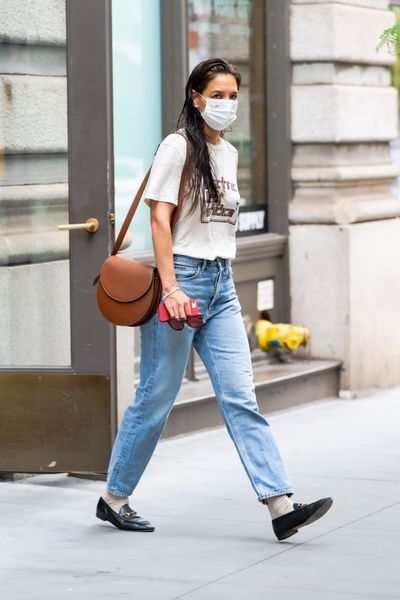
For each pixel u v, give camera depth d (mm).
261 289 17828
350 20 18047
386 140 19047
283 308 18234
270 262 18000
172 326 10328
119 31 15672
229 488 12719
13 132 13094
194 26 16906
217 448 14641
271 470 10469
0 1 13000
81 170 12555
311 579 9516
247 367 10656
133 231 15984
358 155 18516
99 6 12406
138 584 9438
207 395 15602
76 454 12711
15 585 9445
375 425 16141
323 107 17891
